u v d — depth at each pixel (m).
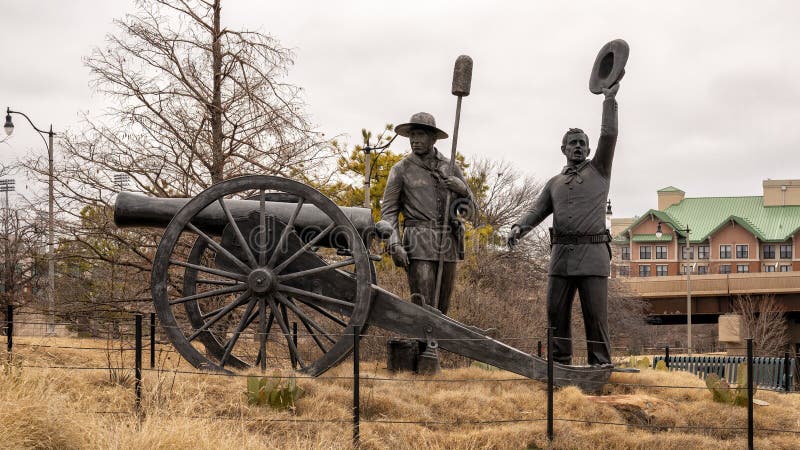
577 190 12.28
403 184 12.60
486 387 11.58
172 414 9.40
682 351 45.81
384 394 10.89
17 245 23.92
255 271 11.32
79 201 21.16
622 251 95.69
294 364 13.38
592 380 11.80
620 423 10.78
